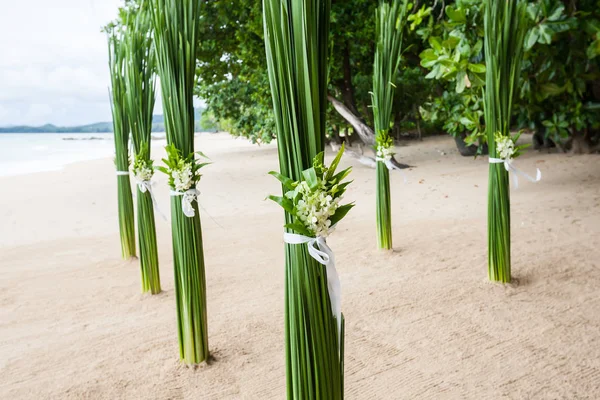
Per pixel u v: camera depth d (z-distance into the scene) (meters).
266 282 3.73
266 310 3.17
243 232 5.43
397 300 3.17
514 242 4.22
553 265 3.58
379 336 2.69
